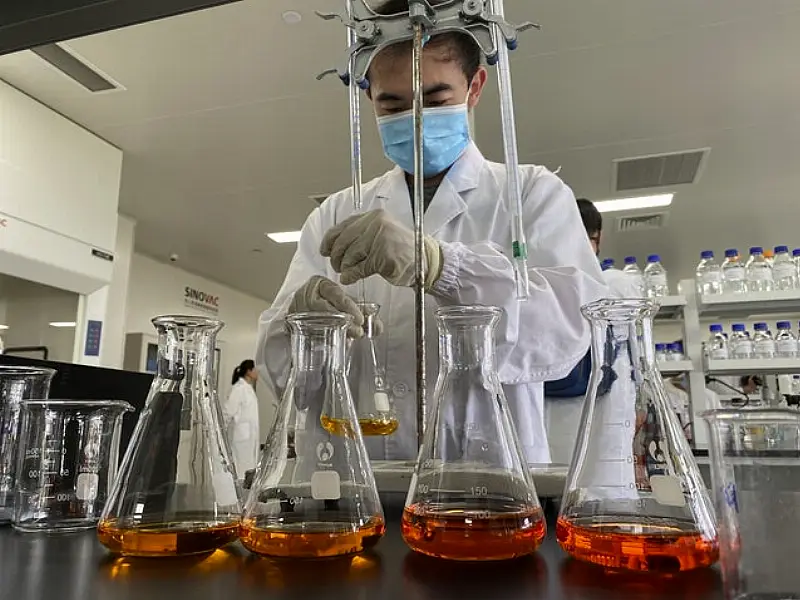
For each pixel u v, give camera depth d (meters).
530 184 1.25
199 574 0.45
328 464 0.53
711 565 0.44
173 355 0.60
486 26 0.78
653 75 2.87
